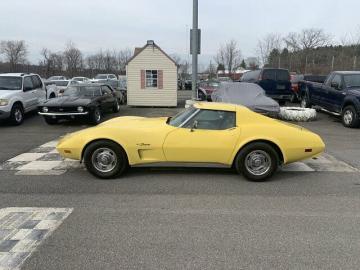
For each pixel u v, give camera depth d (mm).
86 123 13477
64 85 28859
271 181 6383
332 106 14062
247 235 4258
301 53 43344
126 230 4367
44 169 7000
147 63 20906
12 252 3836
